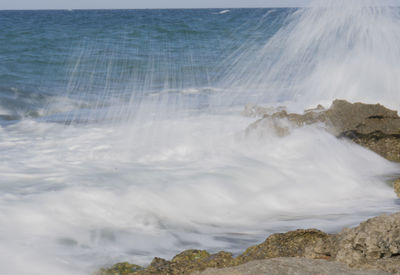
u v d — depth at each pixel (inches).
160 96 495.2
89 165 245.9
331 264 118.1
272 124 282.0
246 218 191.2
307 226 178.1
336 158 263.1
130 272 141.1
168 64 732.0
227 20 1784.0
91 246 158.2
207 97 476.7
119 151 271.9
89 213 183.0
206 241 165.3
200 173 232.8
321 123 285.3
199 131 307.7
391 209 198.5
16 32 1190.3
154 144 282.4
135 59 780.0
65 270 140.7
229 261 139.4
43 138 310.2
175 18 2102.6
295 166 251.0
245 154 266.1
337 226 176.6
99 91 536.4
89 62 749.9
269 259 122.1
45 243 157.3
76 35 1136.8
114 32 1239.5
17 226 167.5
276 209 203.2
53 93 516.4
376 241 119.7
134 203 194.4
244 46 876.0
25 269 139.6
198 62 736.3
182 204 199.8
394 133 277.0
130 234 169.6
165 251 157.8
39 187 206.7
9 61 727.1
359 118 281.9
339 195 222.4
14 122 374.0
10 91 513.3
